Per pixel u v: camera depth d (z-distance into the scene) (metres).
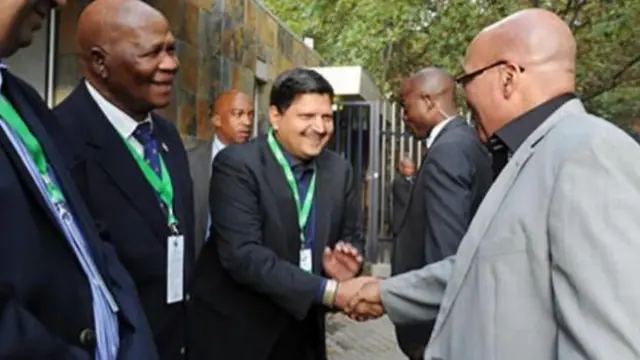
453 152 2.96
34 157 1.40
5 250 1.26
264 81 8.36
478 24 7.29
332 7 8.38
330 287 2.49
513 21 1.71
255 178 2.59
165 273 2.30
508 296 1.48
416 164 9.15
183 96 5.57
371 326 7.45
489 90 1.70
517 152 1.58
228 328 2.61
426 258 2.96
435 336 1.69
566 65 1.67
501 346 1.48
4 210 1.27
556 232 1.39
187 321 2.47
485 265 1.54
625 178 1.37
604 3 6.95
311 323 2.74
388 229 9.84
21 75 3.90
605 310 1.29
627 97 8.56
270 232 2.60
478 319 1.53
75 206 1.48
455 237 2.88
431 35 7.55
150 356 1.59
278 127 2.67
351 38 8.23
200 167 4.10
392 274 3.47
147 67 2.22
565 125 1.53
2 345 1.21
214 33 6.39
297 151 2.64
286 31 9.47
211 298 2.63
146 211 2.24
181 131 5.55
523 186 1.52
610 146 1.39
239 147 2.68
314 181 2.72
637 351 1.26
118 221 2.17
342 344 6.70
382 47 8.67
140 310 1.63
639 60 7.53
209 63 6.27
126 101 2.27
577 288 1.34
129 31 2.20
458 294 1.62
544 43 1.66
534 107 1.65
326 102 2.65
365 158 10.16
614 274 1.30
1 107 1.38
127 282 1.66
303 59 10.67
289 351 2.74
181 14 5.53
